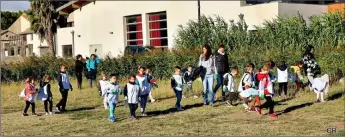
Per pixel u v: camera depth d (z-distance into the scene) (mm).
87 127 10055
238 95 12188
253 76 11242
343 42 18781
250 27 25422
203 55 12719
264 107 11836
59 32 38469
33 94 12055
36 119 11430
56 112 12461
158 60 20359
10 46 53500
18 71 22000
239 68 17391
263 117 10594
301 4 25156
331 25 19609
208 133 9008
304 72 14117
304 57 14164
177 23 29719
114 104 10750
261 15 24953
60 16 41844
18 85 20438
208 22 22703
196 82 15500
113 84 10758
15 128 10195
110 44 34531
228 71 12867
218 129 9383
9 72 21859
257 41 20875
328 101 12539
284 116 10633
